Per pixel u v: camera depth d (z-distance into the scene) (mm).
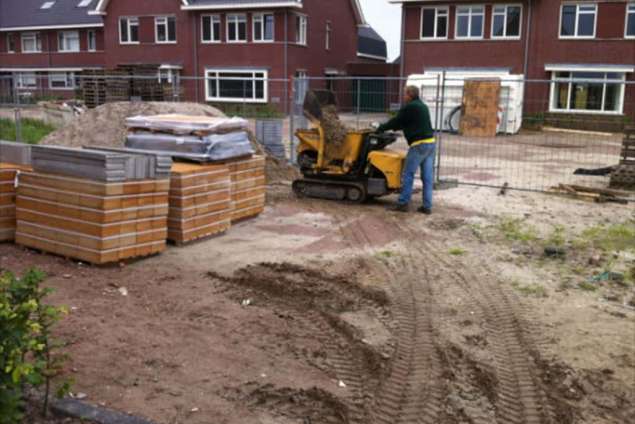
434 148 9500
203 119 8195
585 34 27281
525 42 28094
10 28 42719
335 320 5289
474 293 6160
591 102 27047
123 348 4512
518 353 4895
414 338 5074
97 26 40094
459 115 23859
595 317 5625
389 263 7043
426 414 3957
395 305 5781
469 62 29250
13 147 7285
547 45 27766
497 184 12609
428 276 6633
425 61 30016
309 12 34812
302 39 34625
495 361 4746
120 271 6270
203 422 3623
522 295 6137
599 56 27109
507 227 8781
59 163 6434
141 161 6465
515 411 4078
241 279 6180
